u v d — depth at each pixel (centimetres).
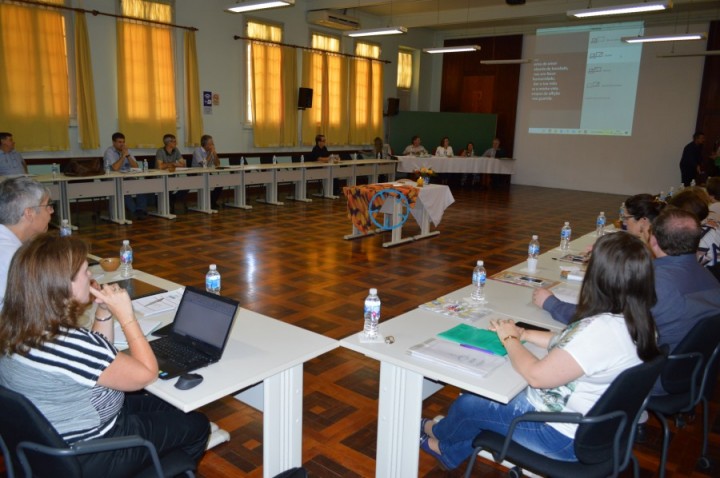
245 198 842
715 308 203
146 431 155
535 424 164
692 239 209
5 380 135
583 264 305
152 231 638
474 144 1266
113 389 142
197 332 180
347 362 309
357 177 1111
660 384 201
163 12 827
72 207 755
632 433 162
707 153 1037
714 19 998
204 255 537
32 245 135
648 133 1102
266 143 1005
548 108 1205
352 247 595
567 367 148
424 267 521
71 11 730
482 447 169
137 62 804
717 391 290
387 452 189
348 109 1164
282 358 174
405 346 184
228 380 158
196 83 879
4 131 684
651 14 1032
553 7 1013
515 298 241
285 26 1007
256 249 569
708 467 223
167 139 773
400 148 1289
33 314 131
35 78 703
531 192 1145
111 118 798
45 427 128
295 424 184
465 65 1309
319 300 415
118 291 150
